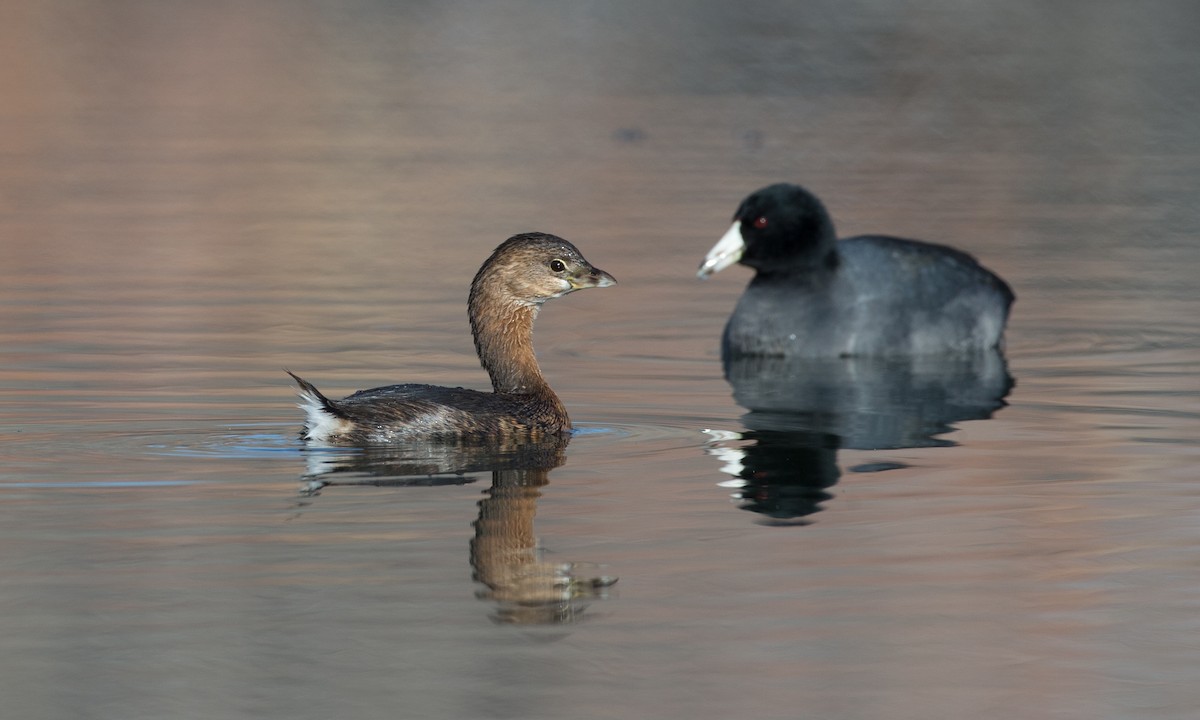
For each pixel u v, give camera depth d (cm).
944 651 863
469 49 5016
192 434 1284
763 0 5803
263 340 1747
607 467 1220
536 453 1264
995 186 2998
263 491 1127
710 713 786
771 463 1246
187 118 3878
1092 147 3462
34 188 2914
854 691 811
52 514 1070
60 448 1237
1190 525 1081
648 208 2788
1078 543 1041
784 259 1823
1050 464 1251
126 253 2333
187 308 1944
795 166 3234
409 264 2295
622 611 915
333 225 2616
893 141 3572
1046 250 2416
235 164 3234
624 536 1044
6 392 1438
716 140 3588
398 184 3030
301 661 841
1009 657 859
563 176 3133
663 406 1484
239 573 964
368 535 1034
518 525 1063
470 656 850
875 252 1861
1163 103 3994
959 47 4847
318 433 1238
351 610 909
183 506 1091
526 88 4362
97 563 978
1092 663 850
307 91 4288
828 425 1404
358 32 5344
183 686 809
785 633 885
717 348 1847
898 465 1249
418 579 958
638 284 2223
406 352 1700
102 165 3200
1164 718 786
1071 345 1834
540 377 1404
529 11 5747
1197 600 941
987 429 1387
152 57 4788
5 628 880
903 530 1069
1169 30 5072
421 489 1142
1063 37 4981
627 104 4103
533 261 1380
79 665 832
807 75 4500
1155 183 3031
